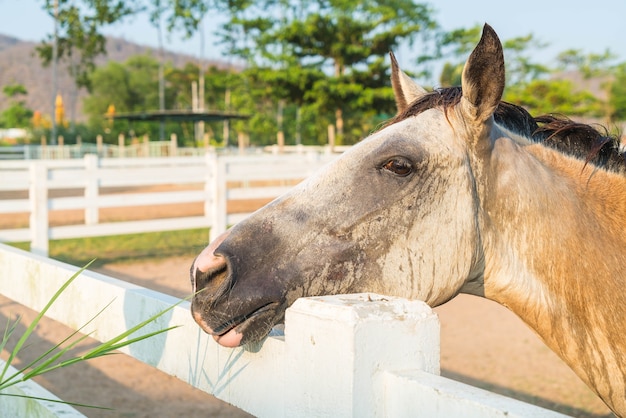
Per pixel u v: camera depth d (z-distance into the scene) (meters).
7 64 185.00
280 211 2.00
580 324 2.17
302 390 1.34
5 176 8.40
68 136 42.75
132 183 9.50
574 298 2.16
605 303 2.13
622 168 2.31
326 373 1.26
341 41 33.59
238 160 12.15
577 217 2.21
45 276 2.73
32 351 5.35
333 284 1.94
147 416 4.21
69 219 13.12
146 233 12.39
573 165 2.33
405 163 2.02
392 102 33.22
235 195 10.17
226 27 42.84
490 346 5.68
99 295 2.34
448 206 2.05
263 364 1.56
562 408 4.31
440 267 2.04
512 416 1.00
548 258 2.18
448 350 5.59
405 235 2.01
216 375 1.76
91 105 70.00
